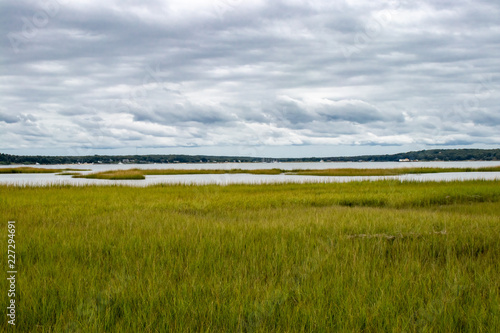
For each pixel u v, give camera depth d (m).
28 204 17.19
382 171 68.44
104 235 9.35
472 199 21.92
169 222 11.78
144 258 7.18
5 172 85.19
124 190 26.33
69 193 23.31
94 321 4.49
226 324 4.59
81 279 5.93
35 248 7.98
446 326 4.57
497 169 78.06
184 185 31.84
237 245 8.30
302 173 71.19
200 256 7.36
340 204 20.55
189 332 4.36
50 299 5.16
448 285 5.70
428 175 58.34
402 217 12.91
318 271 6.47
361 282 5.85
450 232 9.80
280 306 5.02
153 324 4.50
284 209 16.73
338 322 4.58
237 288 5.59
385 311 4.84
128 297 5.19
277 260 7.15
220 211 16.27
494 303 5.04
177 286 5.69
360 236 9.67
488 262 7.34
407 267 6.67
